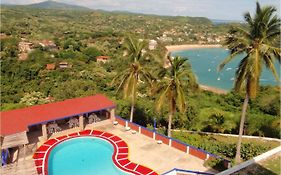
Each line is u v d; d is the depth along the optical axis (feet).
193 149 95.66
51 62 338.75
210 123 135.33
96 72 308.81
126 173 84.12
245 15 84.79
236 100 218.38
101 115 131.44
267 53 82.12
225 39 87.81
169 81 102.83
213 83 377.09
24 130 95.50
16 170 79.82
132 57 118.21
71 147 101.96
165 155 96.12
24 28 645.92
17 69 287.69
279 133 131.44
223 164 86.33
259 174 66.49
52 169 85.71
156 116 137.49
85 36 562.66
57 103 120.06
